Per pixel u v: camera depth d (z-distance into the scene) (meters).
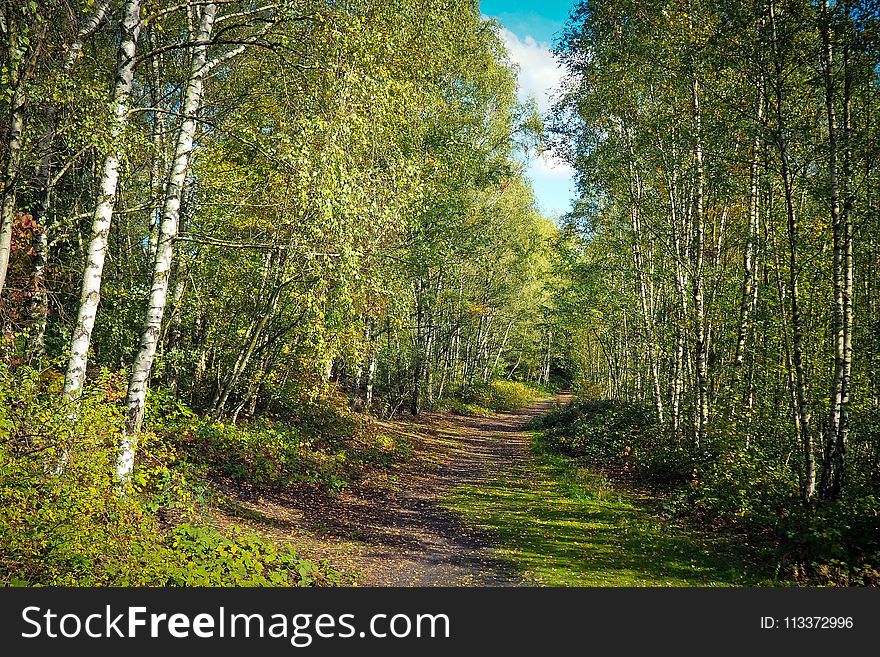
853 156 9.84
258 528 9.23
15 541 4.73
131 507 5.63
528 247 34.94
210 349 14.94
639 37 15.70
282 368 16.89
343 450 16.67
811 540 8.44
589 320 29.97
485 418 36.75
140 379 7.94
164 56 11.09
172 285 12.97
